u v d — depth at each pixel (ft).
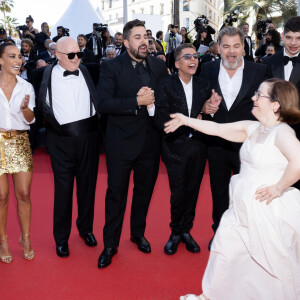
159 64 10.93
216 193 11.39
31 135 23.93
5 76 9.95
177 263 10.74
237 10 85.61
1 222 10.63
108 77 10.37
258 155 7.32
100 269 10.41
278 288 7.30
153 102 10.03
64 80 10.68
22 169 10.36
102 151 24.27
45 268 10.49
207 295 7.82
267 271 7.30
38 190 17.21
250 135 7.80
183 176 10.87
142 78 10.57
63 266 10.61
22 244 11.01
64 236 11.28
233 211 7.79
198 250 11.35
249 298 7.59
